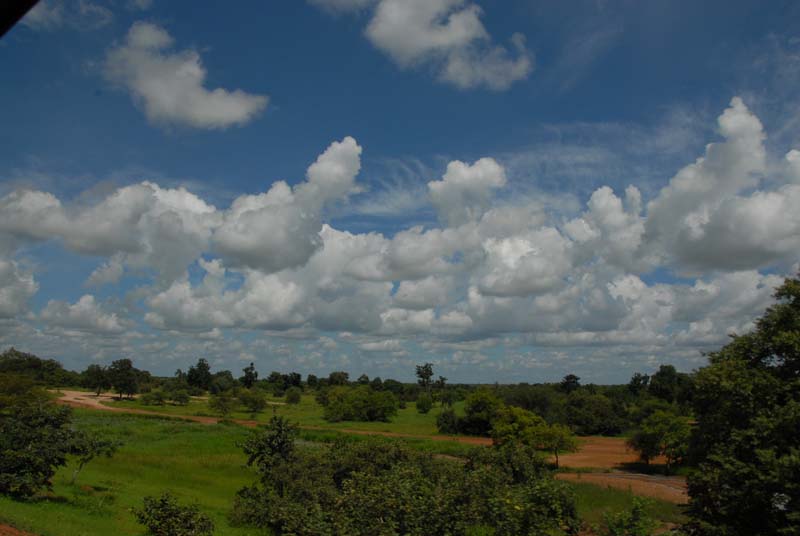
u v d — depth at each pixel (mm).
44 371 122000
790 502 12680
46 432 21781
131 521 20297
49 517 18047
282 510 19797
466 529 15391
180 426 66875
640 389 125750
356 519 14820
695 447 17625
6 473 20312
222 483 33438
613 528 13445
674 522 26156
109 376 115812
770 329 16594
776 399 15430
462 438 79938
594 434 90000
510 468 22125
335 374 180125
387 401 105688
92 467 34500
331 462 22922
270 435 24766
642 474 50812
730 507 13688
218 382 152250
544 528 14391
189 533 17594
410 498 14781
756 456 13734
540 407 88125
